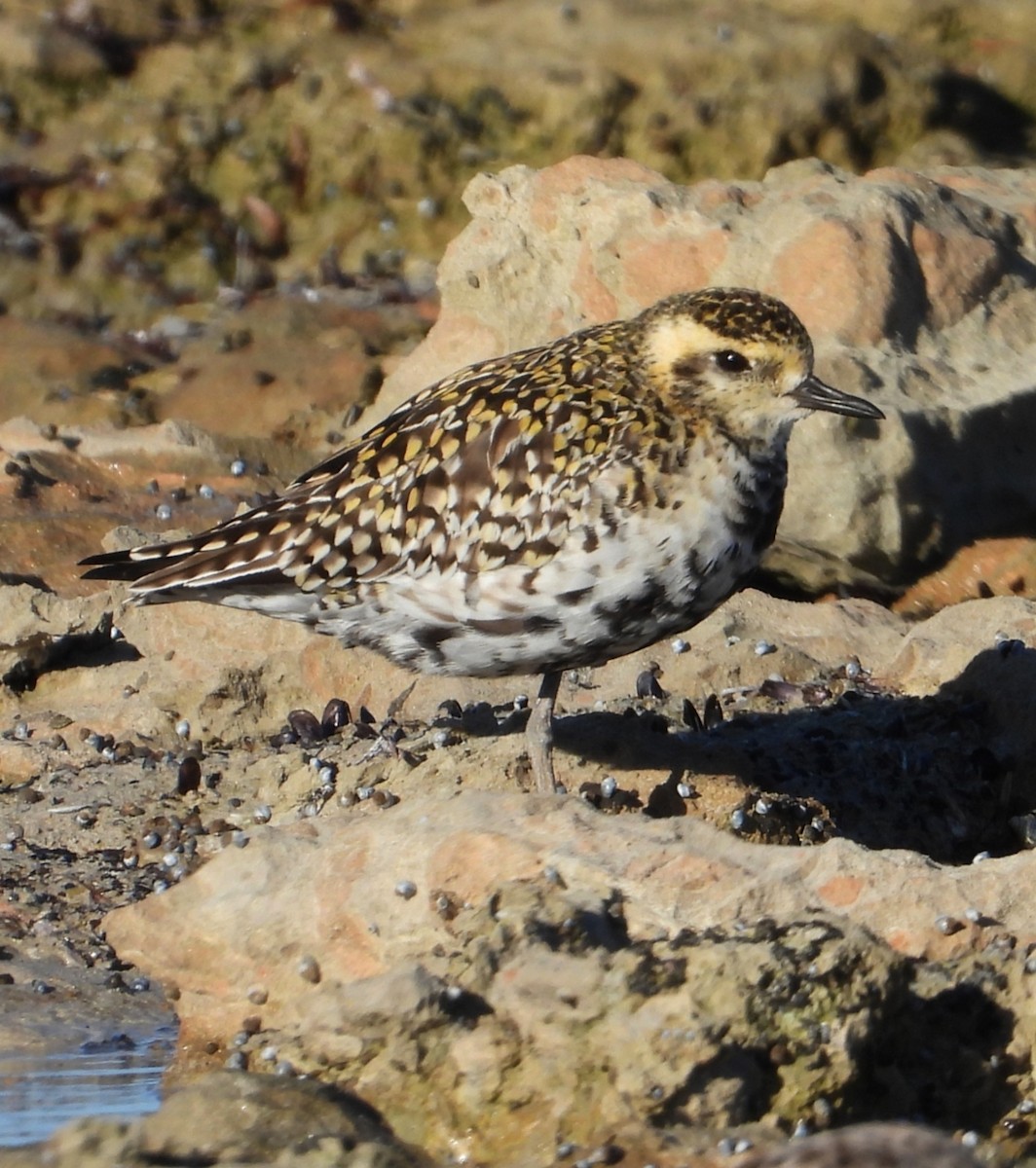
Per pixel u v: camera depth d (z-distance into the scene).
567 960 9.13
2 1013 10.49
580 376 11.37
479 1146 8.97
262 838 10.86
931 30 25.75
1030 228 17.61
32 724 13.48
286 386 19.86
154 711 13.51
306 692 13.71
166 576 11.73
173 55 24.89
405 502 11.28
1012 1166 8.91
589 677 13.80
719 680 13.89
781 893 9.80
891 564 15.80
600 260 16.80
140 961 10.88
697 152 24.25
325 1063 9.21
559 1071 8.90
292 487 11.95
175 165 23.92
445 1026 9.10
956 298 16.69
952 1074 9.25
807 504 15.57
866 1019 8.90
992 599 14.62
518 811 10.33
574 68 24.48
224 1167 8.34
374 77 24.59
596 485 10.94
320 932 10.27
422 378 17.80
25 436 18.48
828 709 13.40
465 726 12.76
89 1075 9.90
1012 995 9.39
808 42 24.72
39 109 24.44
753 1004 8.87
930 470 15.77
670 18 25.33
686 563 11.09
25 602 14.23
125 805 12.56
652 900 9.77
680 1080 8.74
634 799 11.56
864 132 24.58
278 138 24.23
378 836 10.41
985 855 11.47
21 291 22.47
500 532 11.05
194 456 18.33
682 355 11.21
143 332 21.72
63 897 11.59
